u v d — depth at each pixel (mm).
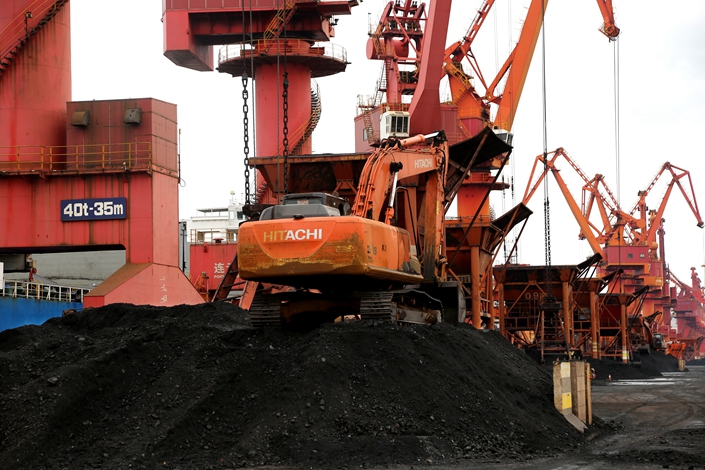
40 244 46469
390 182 24000
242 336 21969
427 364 20484
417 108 55000
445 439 18203
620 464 17531
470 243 46375
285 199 22250
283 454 16797
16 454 16875
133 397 19203
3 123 48094
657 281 152250
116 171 45875
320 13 64438
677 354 149625
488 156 34844
